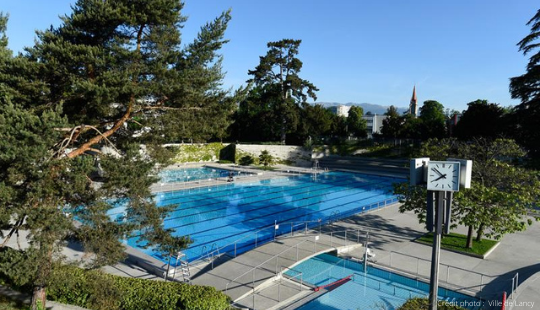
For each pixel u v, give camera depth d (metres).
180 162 48.62
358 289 14.01
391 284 14.45
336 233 20.23
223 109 13.78
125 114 12.27
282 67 50.94
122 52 10.93
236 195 32.91
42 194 9.33
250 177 39.97
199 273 15.36
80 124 11.54
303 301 12.98
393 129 60.53
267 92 51.09
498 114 42.38
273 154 51.75
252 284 13.65
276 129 57.56
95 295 11.09
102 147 13.56
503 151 16.89
